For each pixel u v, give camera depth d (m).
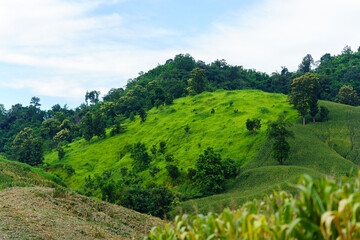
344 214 4.32
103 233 17.28
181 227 6.62
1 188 25.39
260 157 85.12
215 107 143.25
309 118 105.75
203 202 59.12
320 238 4.24
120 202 54.41
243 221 4.92
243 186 69.50
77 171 114.88
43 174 47.56
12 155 152.12
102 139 147.88
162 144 110.50
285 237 4.43
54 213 18.83
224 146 100.44
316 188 4.54
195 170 81.56
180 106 160.50
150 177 91.50
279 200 5.43
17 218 15.11
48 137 185.25
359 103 146.25
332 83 181.50
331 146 85.50
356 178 4.72
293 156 79.31
